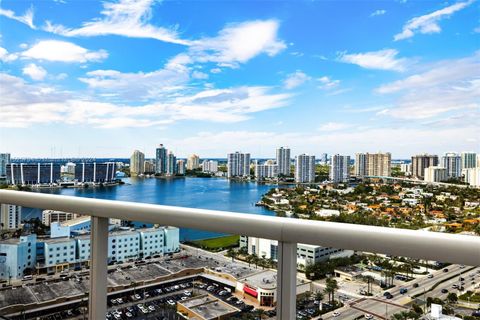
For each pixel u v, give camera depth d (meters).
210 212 1.12
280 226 0.98
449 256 0.74
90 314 1.48
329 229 0.90
